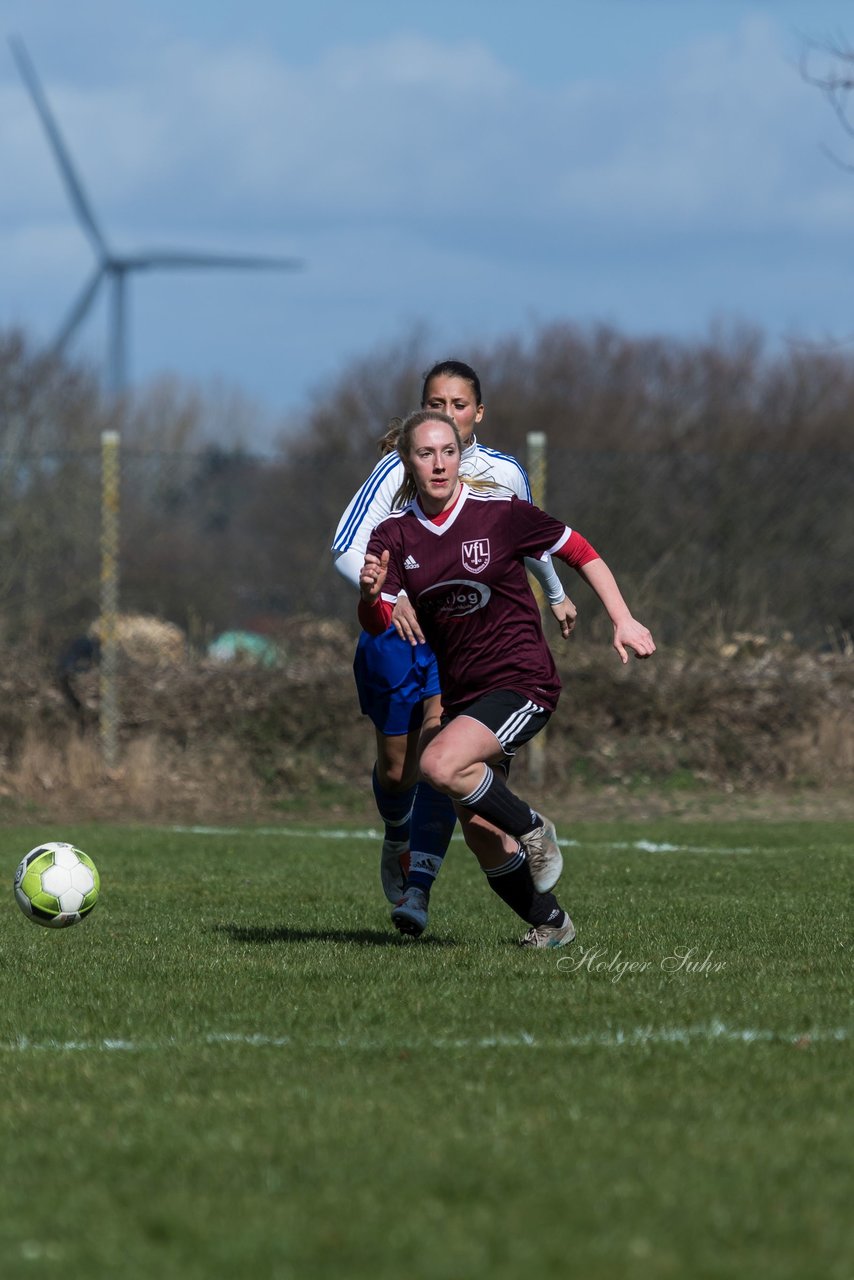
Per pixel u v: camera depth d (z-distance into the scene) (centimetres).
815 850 3472
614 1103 1264
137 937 2252
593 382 13962
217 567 6241
